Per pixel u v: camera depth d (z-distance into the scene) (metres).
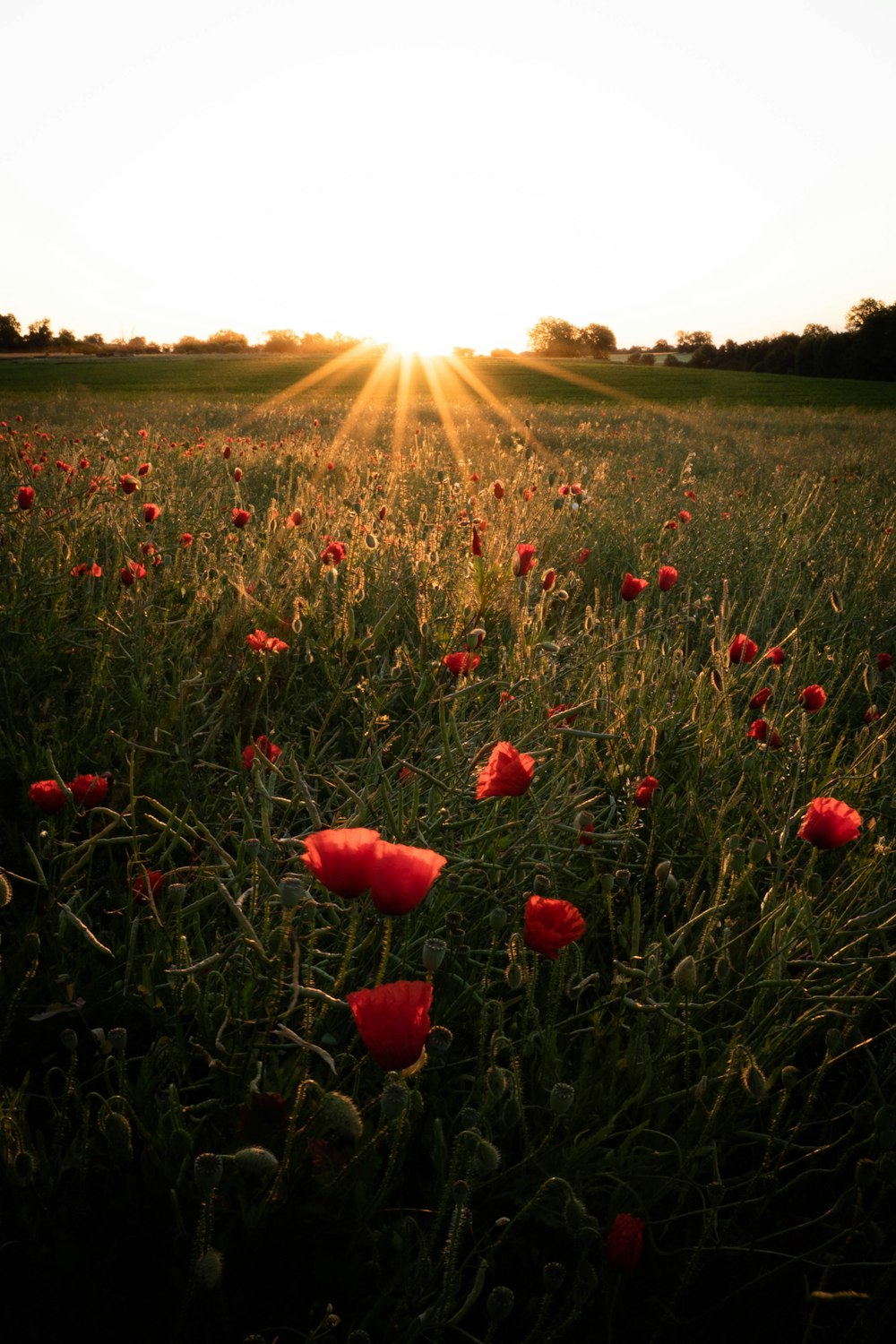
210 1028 0.98
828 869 1.53
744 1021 1.05
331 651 2.08
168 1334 0.83
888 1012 1.28
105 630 1.83
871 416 20.12
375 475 4.55
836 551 3.62
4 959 1.15
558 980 1.03
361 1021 0.69
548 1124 1.03
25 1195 0.89
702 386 36.78
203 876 1.19
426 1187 0.98
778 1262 0.98
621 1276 0.89
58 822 1.37
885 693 2.34
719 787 1.63
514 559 2.48
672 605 2.72
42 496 2.69
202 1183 0.72
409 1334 0.77
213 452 5.73
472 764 1.42
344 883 0.77
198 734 1.68
